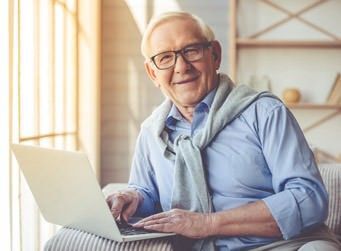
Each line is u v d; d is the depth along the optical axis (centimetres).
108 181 486
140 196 182
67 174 143
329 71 453
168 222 152
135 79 483
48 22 339
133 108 484
